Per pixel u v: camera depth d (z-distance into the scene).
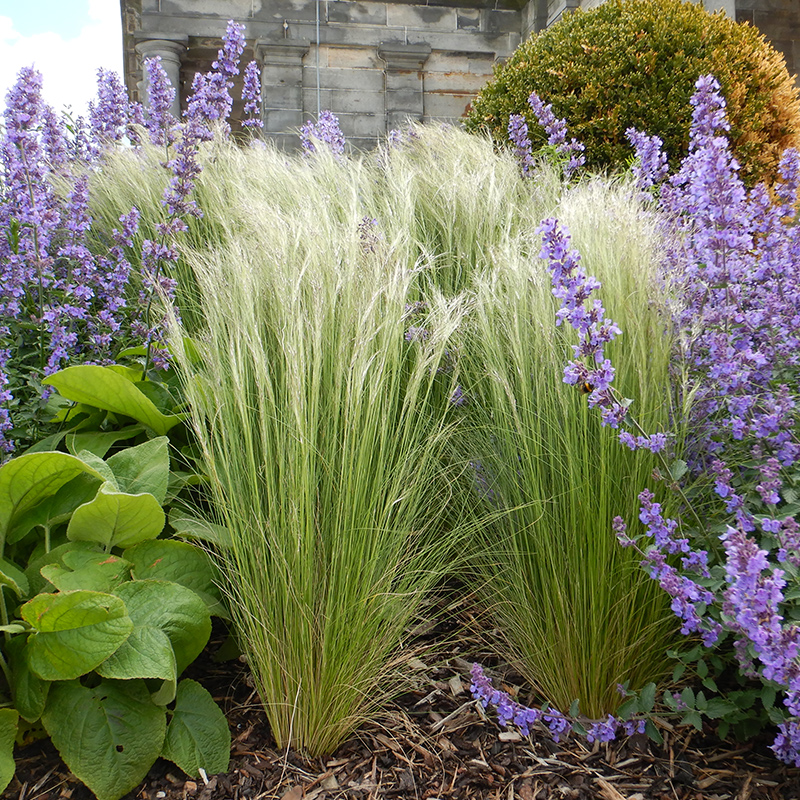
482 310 2.08
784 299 1.88
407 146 4.14
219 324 1.97
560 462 1.81
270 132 10.77
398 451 1.91
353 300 1.89
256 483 1.66
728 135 5.04
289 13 10.77
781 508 1.63
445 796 1.57
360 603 1.63
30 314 2.62
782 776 1.60
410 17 11.08
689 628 1.47
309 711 1.65
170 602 1.64
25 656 1.59
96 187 3.65
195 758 1.60
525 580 1.84
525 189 3.36
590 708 1.78
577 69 5.40
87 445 2.23
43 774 1.60
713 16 5.61
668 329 1.85
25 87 2.50
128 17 10.96
